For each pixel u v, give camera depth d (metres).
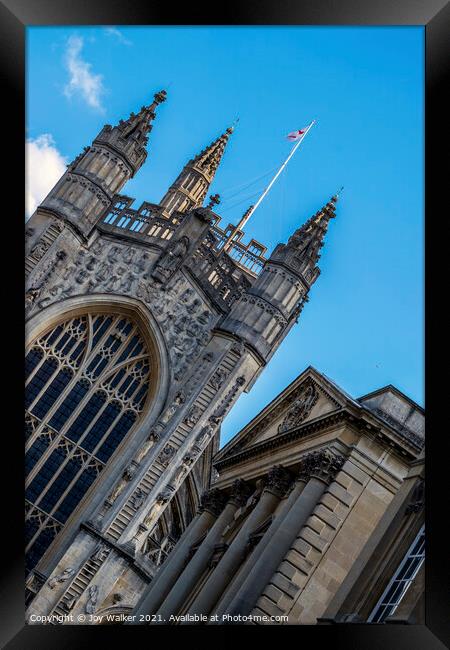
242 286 78.44
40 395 71.69
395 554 38.41
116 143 74.94
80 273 73.44
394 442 46.03
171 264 74.75
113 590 67.12
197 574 56.00
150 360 74.56
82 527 67.06
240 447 60.66
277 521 47.00
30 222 71.88
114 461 70.81
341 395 47.88
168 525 80.88
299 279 75.50
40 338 72.94
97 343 74.19
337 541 44.44
